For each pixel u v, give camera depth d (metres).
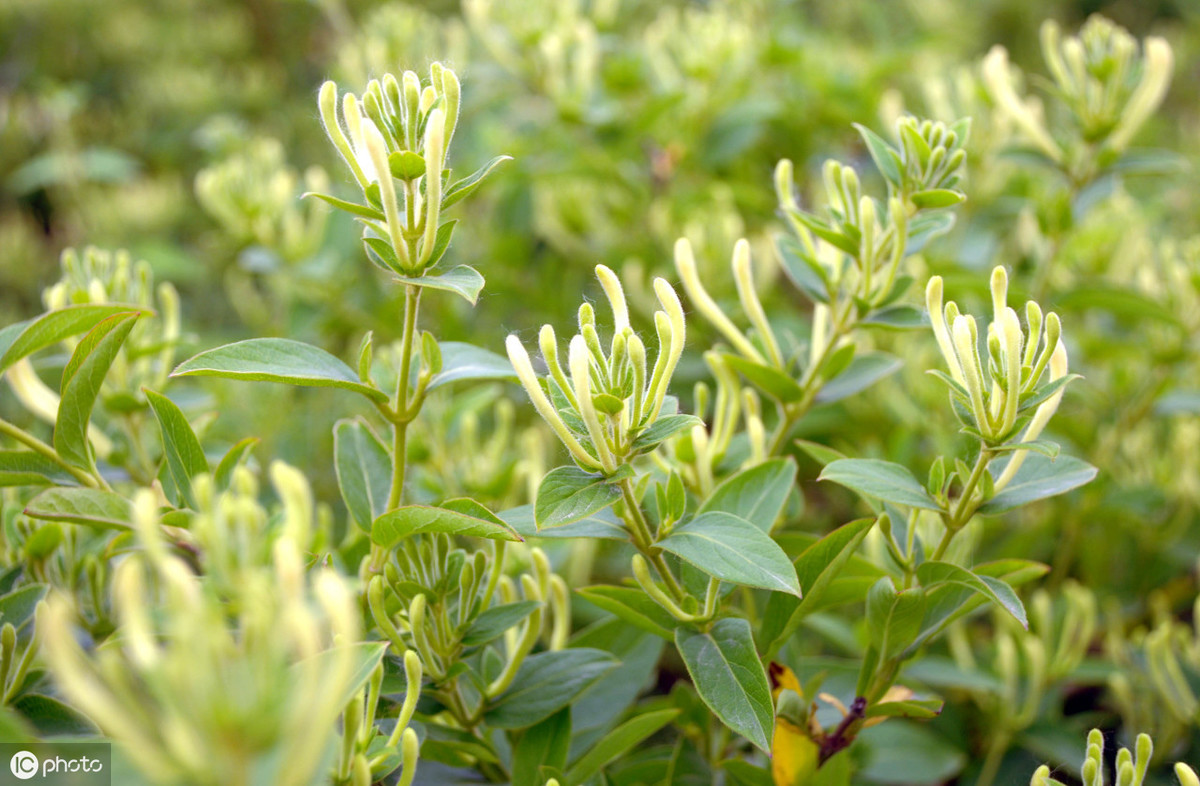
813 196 1.07
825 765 0.52
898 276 0.55
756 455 0.55
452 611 0.51
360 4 1.60
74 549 0.55
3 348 0.48
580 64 0.94
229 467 0.49
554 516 0.45
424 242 0.46
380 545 0.48
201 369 0.47
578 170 0.94
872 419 0.87
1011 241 1.04
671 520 0.48
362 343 0.49
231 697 0.36
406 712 0.45
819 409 0.82
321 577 0.37
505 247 1.00
